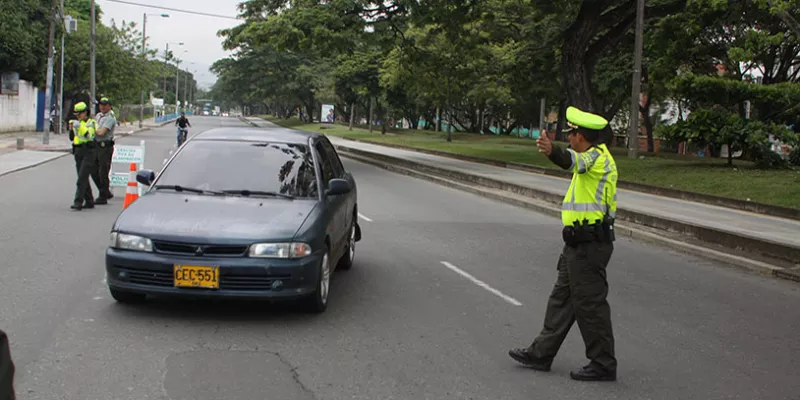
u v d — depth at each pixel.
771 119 24.61
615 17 27.97
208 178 7.27
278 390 4.77
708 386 5.27
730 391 5.18
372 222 13.00
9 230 10.38
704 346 6.34
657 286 8.89
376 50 60.06
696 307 7.85
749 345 6.43
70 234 10.30
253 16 28.47
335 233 7.35
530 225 13.83
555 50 35.31
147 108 92.44
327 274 6.87
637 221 14.11
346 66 60.97
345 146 42.50
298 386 4.86
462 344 5.97
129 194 12.73
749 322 7.29
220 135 7.92
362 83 60.94
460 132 70.56
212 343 5.69
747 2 24.73
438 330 6.36
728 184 19.22
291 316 6.58
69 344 5.53
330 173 8.15
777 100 22.77
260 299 6.15
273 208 6.72
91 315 6.32
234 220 6.37
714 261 11.00
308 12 25.81
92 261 8.59
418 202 16.62
